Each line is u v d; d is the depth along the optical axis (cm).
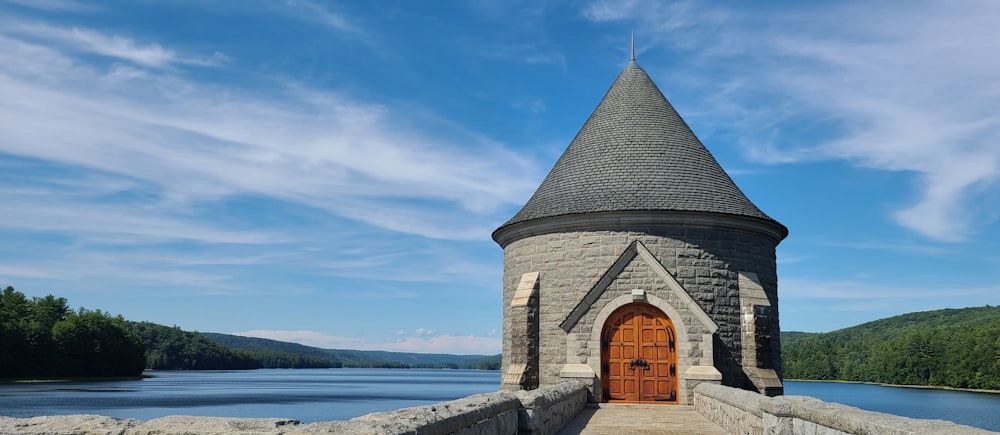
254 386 11688
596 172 2459
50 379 9831
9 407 5562
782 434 1067
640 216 2298
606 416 1917
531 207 2538
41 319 10444
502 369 2575
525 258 2486
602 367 2255
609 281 2281
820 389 10381
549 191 2536
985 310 16162
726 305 2289
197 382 12338
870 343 12912
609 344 2272
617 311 2283
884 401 7531
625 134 2533
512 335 2369
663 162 2439
